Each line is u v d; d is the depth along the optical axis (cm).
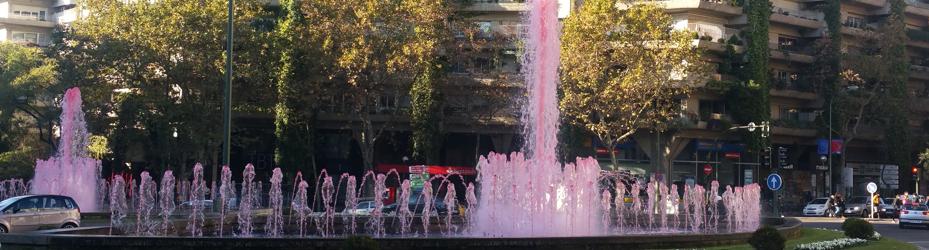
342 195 7244
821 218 6106
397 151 7600
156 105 6253
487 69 6894
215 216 3512
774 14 7569
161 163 6638
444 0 6400
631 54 5997
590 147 6800
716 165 7244
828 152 7388
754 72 7119
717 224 3853
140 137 6391
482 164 3253
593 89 6031
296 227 3095
